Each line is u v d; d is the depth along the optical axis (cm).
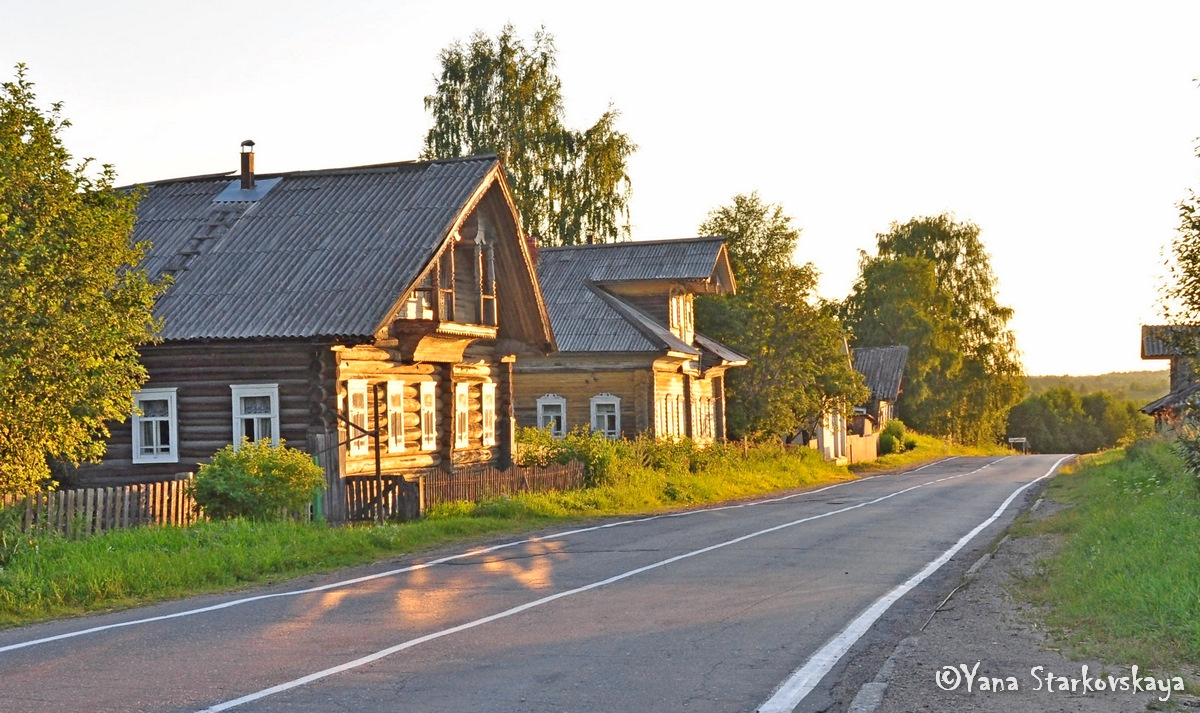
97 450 1814
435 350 2862
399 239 2684
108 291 1819
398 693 829
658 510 2855
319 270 2630
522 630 1091
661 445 3797
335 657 964
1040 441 13562
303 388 2508
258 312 2523
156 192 3203
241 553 1614
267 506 1962
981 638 1009
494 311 3020
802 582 1434
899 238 9319
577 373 4412
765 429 5356
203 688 852
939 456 7750
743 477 4053
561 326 4441
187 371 2578
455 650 991
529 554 1802
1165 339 1892
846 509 2802
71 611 1293
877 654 971
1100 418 14125
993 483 4012
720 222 7969
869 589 1368
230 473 1955
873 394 8125
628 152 5447
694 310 5525
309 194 2992
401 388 2808
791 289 5297
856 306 9688
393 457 2752
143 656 988
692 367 4797
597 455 3164
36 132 1711
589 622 1136
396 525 2070
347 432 2530
